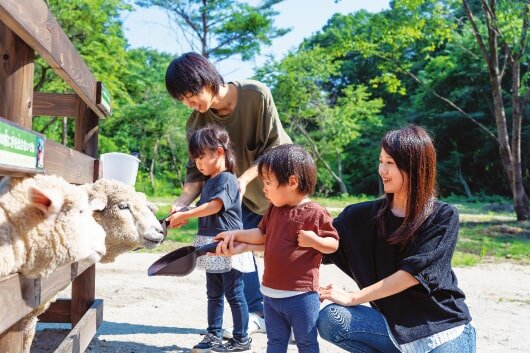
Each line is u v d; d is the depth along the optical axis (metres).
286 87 32.44
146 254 9.59
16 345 2.74
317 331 3.37
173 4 29.19
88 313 4.31
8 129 2.24
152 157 37.38
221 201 4.27
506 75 34.31
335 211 19.55
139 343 4.69
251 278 5.05
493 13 16.69
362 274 3.09
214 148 4.39
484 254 11.26
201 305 6.30
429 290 2.83
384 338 2.94
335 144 35.03
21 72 2.67
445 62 29.55
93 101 4.32
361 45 19.17
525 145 36.00
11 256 2.64
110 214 3.79
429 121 39.50
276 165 3.16
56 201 2.73
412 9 17.34
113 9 22.05
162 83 35.69
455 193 41.72
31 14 2.57
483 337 5.24
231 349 4.41
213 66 4.50
